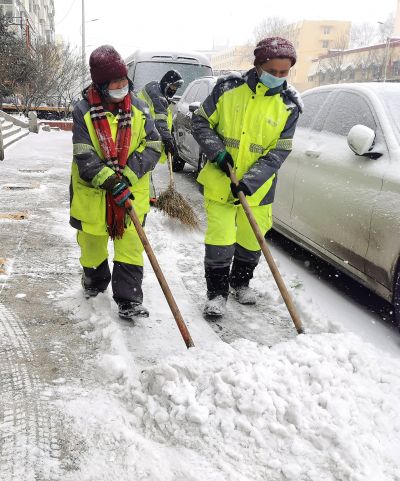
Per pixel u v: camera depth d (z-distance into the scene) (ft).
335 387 8.23
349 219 12.92
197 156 27.66
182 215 19.40
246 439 7.54
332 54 230.68
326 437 7.44
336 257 13.75
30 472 7.04
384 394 8.50
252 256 12.91
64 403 8.49
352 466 7.13
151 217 20.22
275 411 7.73
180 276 14.70
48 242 16.65
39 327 11.05
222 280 12.17
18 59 78.28
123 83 9.91
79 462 7.25
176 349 10.61
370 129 12.66
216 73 45.37
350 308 13.37
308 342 9.22
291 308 10.42
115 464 7.23
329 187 13.96
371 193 12.30
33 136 54.39
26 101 80.89
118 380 9.23
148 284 13.83
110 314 11.59
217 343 9.18
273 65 10.62
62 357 9.93
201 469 7.16
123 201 9.99
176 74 20.54
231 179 11.10
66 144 47.44
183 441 7.63
